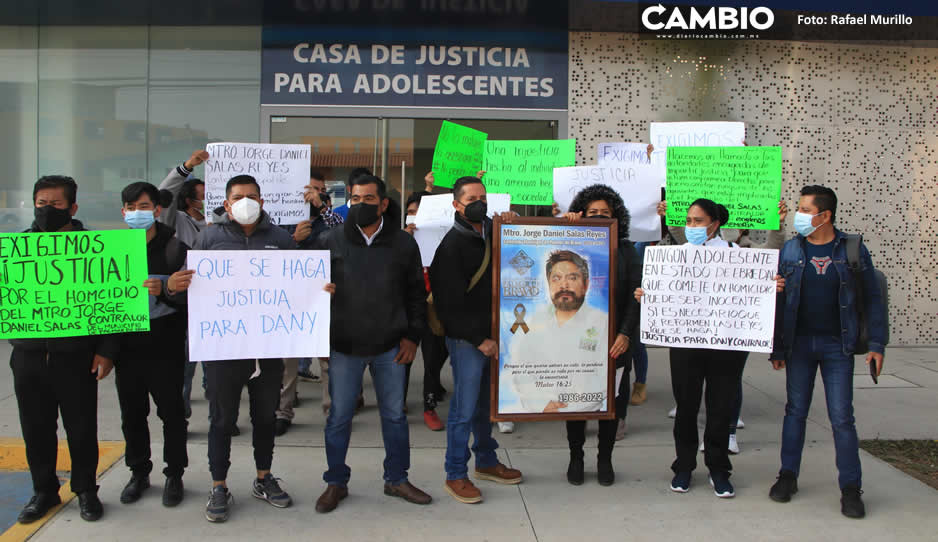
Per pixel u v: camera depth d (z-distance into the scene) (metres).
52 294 3.53
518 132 8.35
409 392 6.45
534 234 4.08
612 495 4.10
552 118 8.32
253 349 3.70
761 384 6.66
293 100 8.24
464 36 8.23
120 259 3.58
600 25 8.19
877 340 3.86
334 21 8.18
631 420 5.58
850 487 3.86
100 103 8.37
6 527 3.73
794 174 8.35
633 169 5.18
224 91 8.30
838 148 8.34
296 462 4.59
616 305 4.20
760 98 8.31
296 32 8.20
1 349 7.99
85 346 3.64
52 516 3.71
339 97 8.23
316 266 3.75
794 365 4.04
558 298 4.11
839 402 3.91
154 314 3.79
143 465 3.96
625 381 4.32
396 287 3.82
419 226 5.29
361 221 3.69
